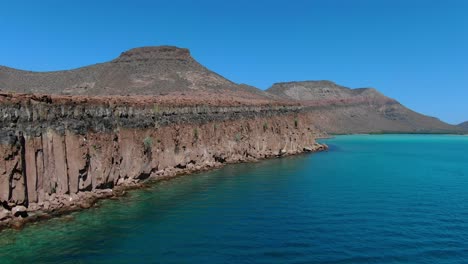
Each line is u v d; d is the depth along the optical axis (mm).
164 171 58125
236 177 59344
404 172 70312
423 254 28141
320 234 31906
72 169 39031
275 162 81312
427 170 73875
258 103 100062
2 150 31578
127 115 52656
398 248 29188
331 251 28375
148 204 40438
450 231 33281
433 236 31938
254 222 34906
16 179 32469
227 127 81562
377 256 27625
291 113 110875
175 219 35281
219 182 54375
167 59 166875
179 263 25875
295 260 26656
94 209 37625
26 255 26156
